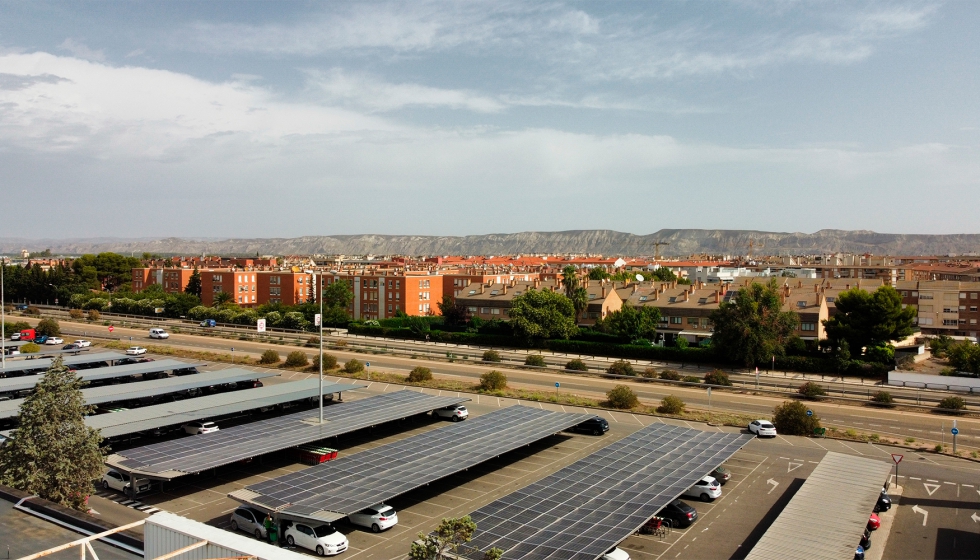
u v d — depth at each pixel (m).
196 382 83.25
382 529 43.66
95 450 42.47
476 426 62.78
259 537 42.66
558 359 114.94
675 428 62.66
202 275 194.38
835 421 73.50
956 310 139.12
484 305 145.50
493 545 35.22
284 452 60.19
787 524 40.16
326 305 164.00
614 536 36.41
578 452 61.44
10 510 35.50
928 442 65.38
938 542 43.06
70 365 99.31
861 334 103.12
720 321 106.62
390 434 67.50
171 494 49.91
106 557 30.33
